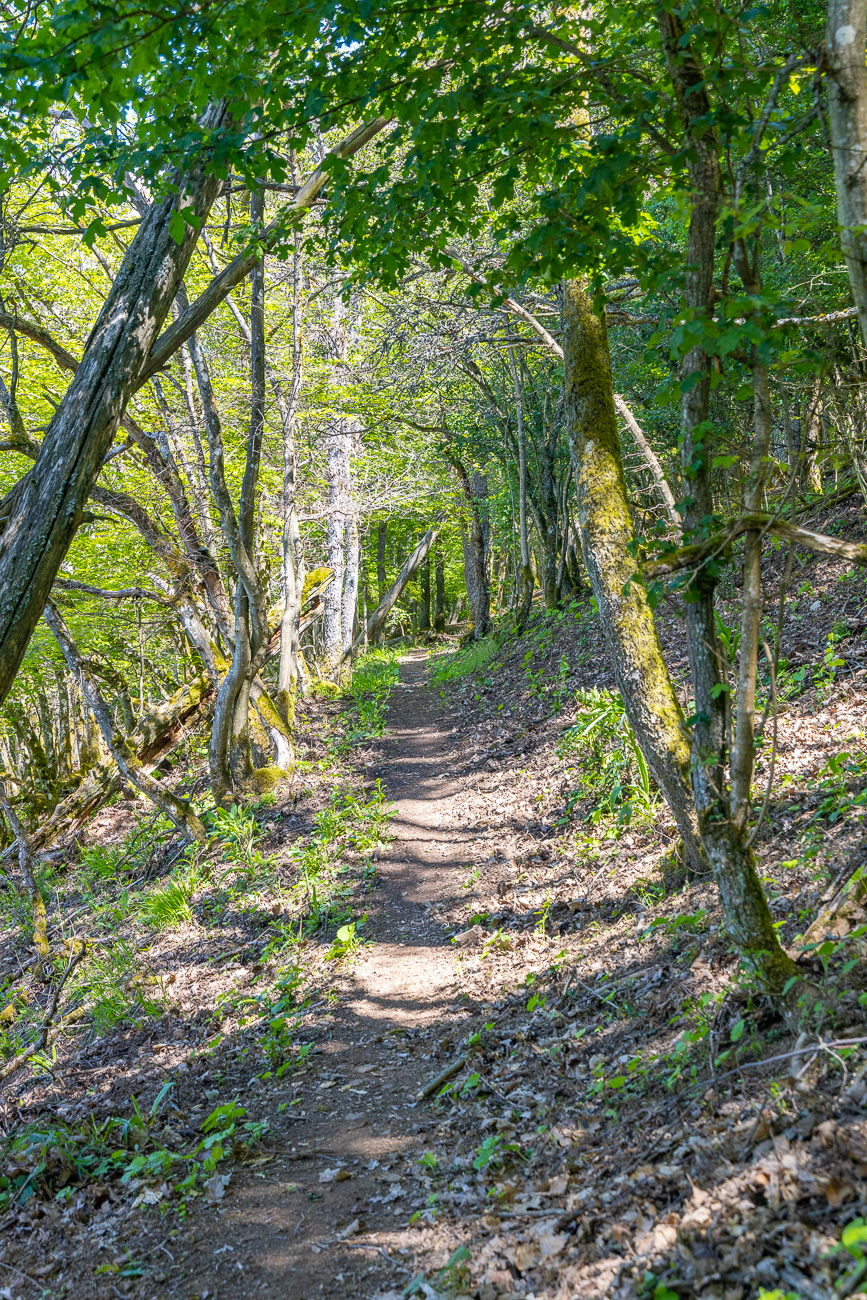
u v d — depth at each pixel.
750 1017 3.48
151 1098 4.96
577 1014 4.64
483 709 14.68
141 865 10.89
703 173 3.30
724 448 3.45
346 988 6.08
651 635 5.66
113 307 4.66
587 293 5.95
